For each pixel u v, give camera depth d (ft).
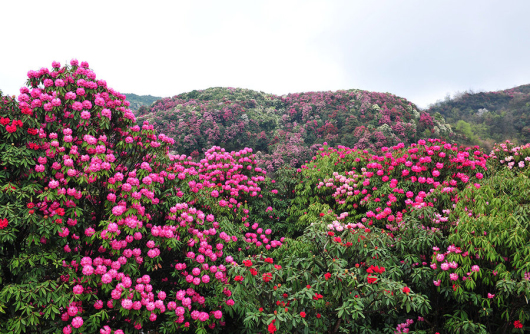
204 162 25.61
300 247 16.87
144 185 12.94
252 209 25.86
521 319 11.77
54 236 11.84
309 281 12.69
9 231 10.39
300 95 178.91
